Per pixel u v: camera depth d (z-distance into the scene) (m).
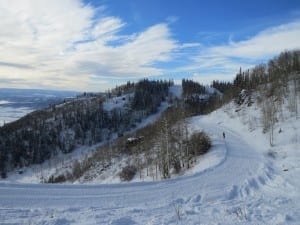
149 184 23.31
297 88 64.69
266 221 11.56
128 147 81.50
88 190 21.08
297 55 103.38
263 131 53.50
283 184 22.27
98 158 87.19
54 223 13.10
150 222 12.64
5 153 143.75
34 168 136.88
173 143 61.22
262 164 32.88
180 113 106.31
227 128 71.12
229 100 98.25
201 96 181.25
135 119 180.50
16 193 19.91
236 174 28.30
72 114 186.88
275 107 58.97
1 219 13.98
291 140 42.78
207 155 46.06
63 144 153.75
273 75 91.00
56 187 21.73
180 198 19.31
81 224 12.91
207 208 15.10
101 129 168.88
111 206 17.22
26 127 170.75
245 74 107.94
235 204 15.81
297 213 12.47
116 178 60.22
